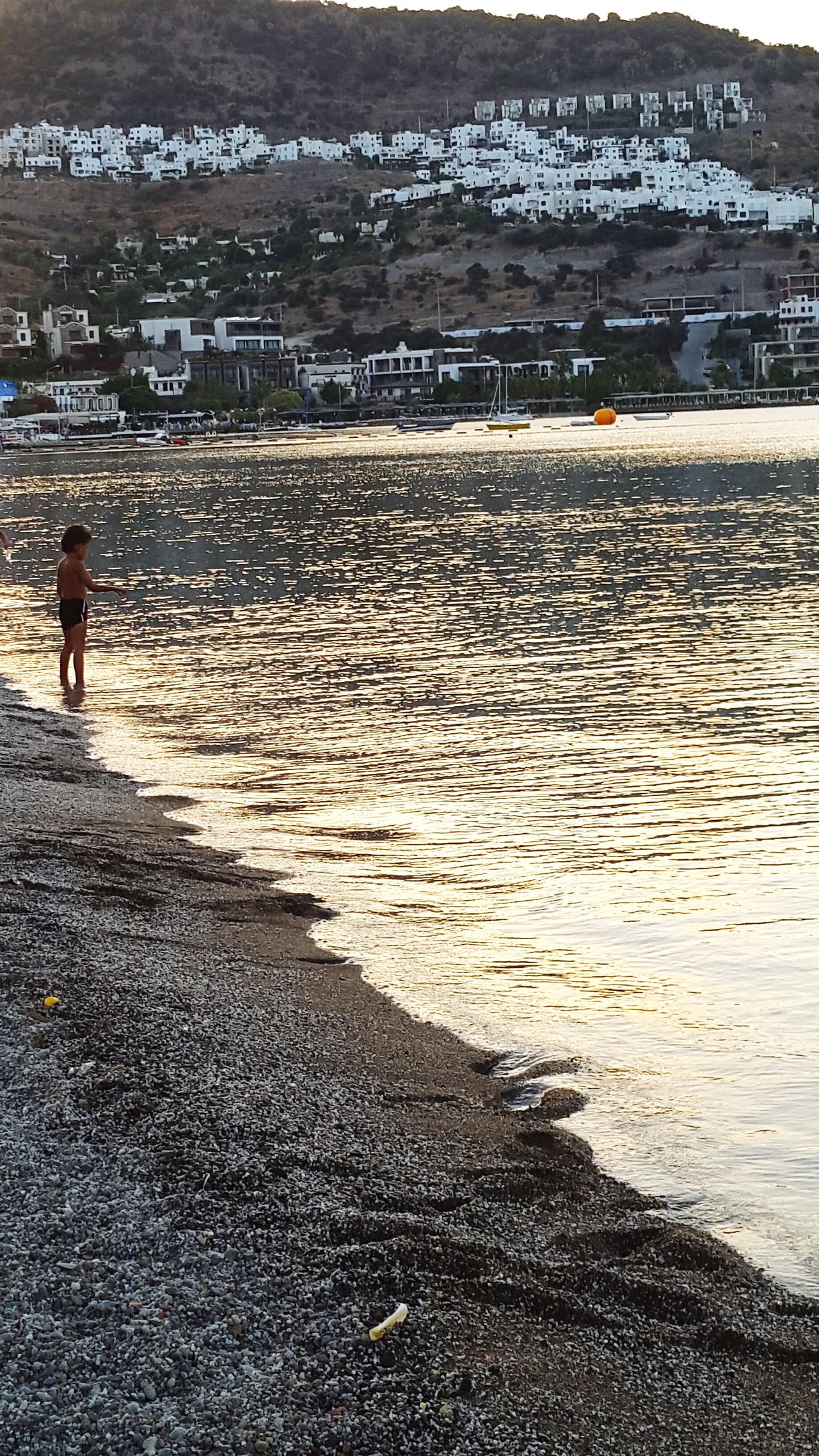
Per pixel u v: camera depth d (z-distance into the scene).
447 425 198.75
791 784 15.59
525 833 14.09
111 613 32.97
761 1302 6.32
